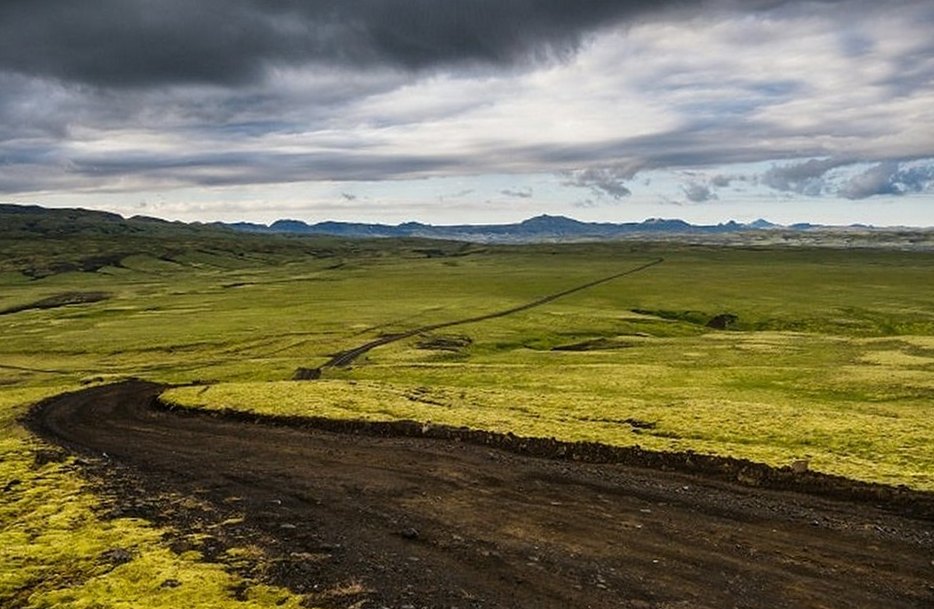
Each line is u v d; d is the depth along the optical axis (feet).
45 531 99.40
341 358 399.24
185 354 438.40
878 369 289.12
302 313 607.78
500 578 80.18
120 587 78.95
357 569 82.89
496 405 193.36
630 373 292.20
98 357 438.81
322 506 108.99
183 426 184.65
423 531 96.48
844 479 110.93
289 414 183.42
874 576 79.92
